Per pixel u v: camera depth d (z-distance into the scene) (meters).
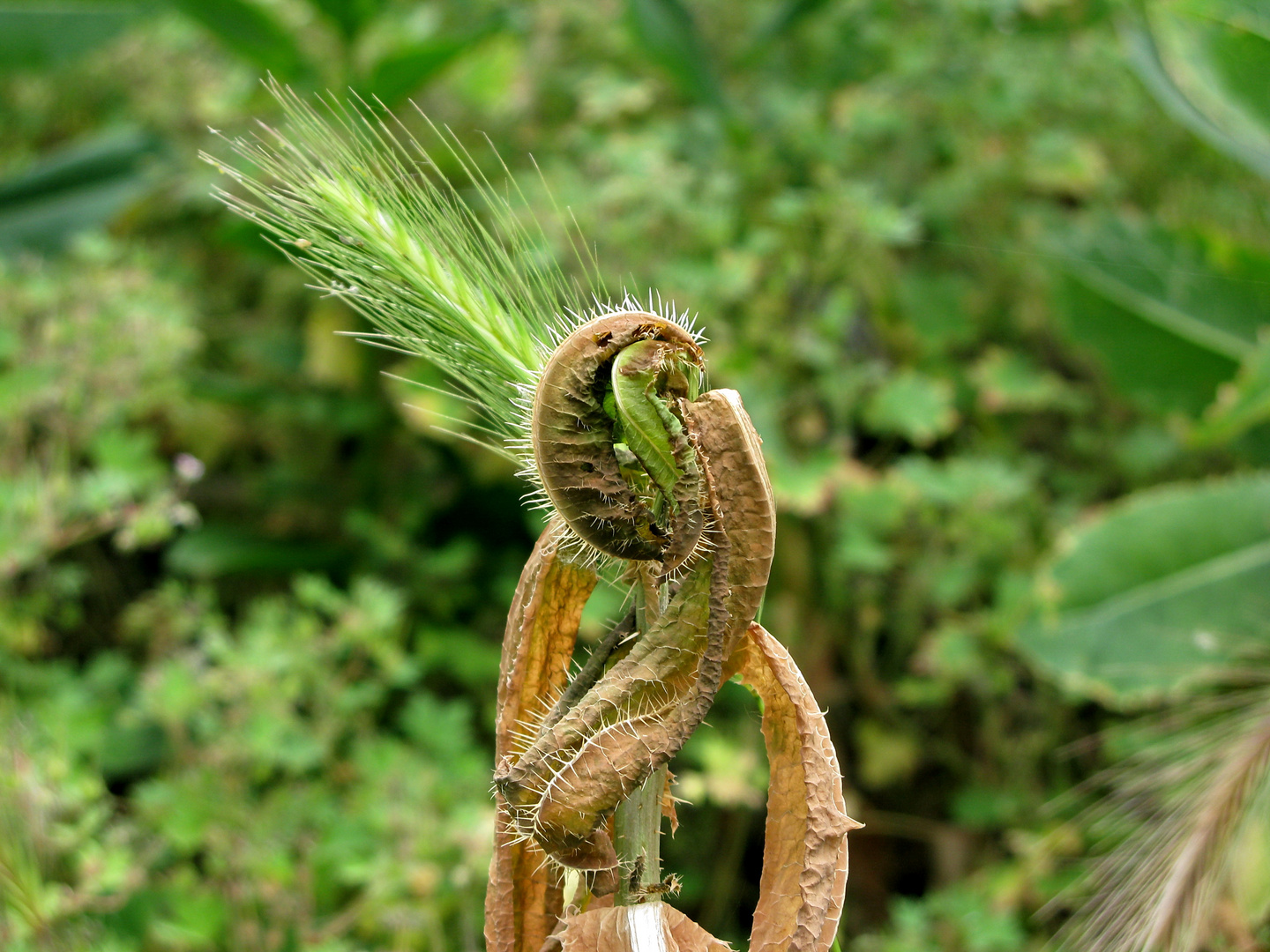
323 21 1.26
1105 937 0.70
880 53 1.50
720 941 0.44
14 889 0.67
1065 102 1.43
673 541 0.43
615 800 0.43
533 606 0.46
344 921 0.78
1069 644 0.99
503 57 1.41
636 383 0.42
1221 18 0.88
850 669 1.21
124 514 0.97
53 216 1.33
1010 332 1.41
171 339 1.05
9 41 1.34
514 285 0.48
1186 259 1.13
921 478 1.11
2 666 0.97
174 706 0.84
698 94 1.36
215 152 1.41
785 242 1.24
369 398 1.30
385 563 1.22
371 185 0.47
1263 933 0.74
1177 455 1.22
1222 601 0.97
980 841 1.13
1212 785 0.72
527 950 0.47
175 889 0.79
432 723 0.91
